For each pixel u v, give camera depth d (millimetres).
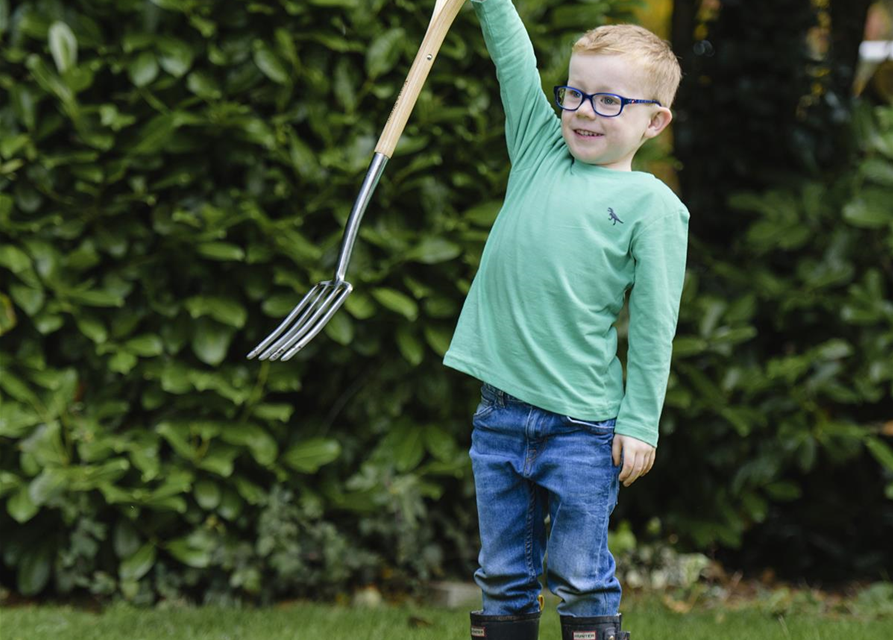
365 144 8031
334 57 8156
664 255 5012
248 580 8055
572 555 5031
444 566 9070
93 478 7746
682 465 9242
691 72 10945
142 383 8188
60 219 7773
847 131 9961
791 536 9750
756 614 8258
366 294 8070
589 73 5039
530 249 5059
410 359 8062
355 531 8664
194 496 8133
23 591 7973
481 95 8305
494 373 5090
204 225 7844
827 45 10906
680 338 8711
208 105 7859
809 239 9578
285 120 8000
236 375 8062
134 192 7840
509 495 5184
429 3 8156
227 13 7852
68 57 7430
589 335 5004
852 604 8719
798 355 9539
